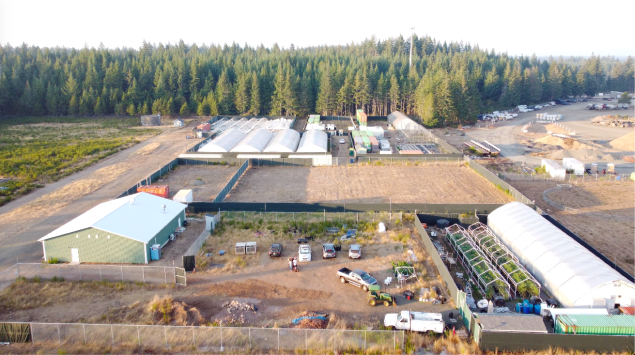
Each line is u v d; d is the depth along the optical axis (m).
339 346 27.72
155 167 79.31
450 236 45.47
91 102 142.00
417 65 196.62
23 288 35.38
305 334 28.44
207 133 110.69
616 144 97.06
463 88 135.38
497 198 61.19
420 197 61.94
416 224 48.91
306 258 40.62
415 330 29.31
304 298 34.28
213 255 42.09
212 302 33.50
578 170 73.56
